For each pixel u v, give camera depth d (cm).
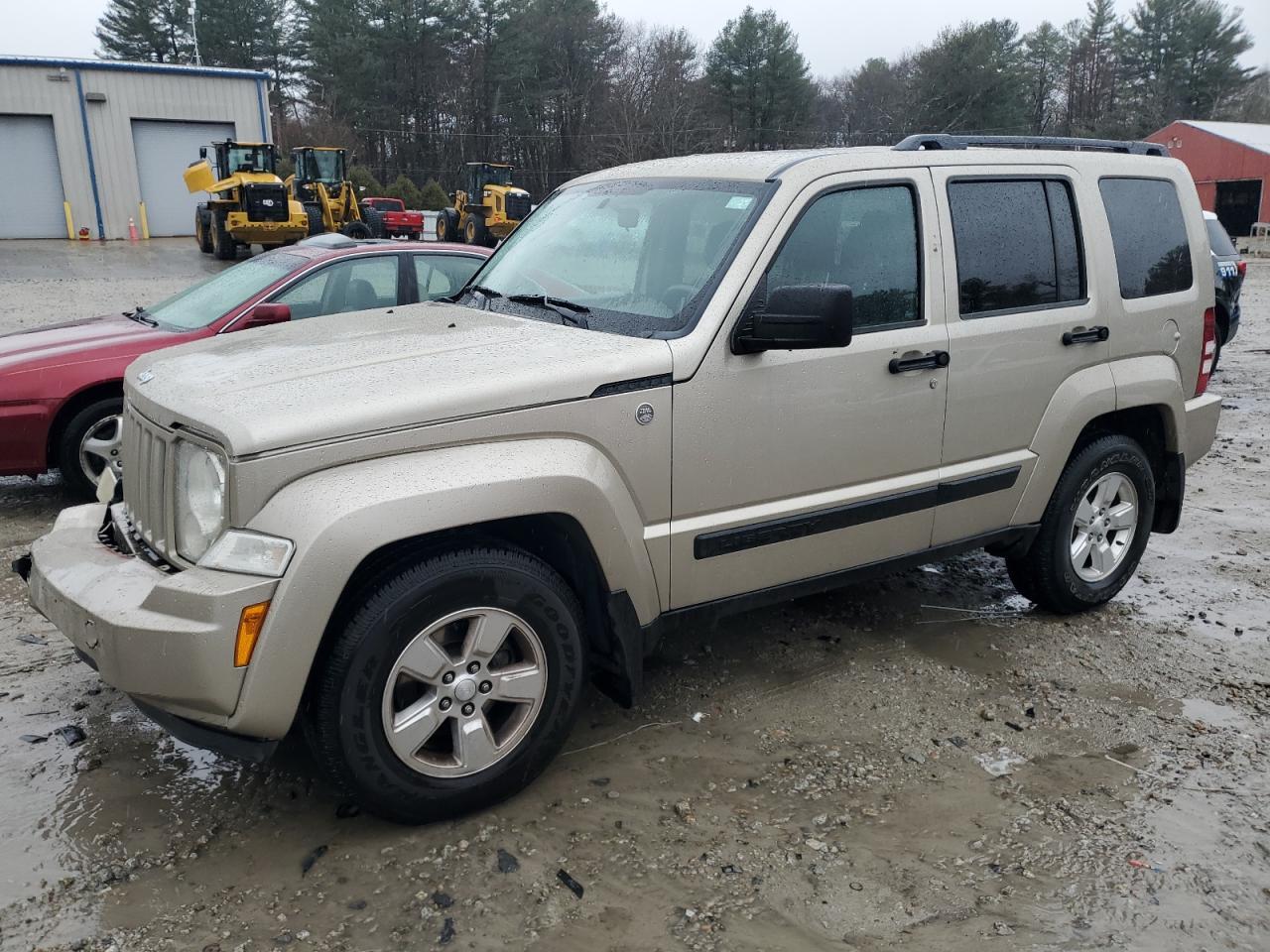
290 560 277
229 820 319
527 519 324
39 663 426
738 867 300
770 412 359
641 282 378
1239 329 1611
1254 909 287
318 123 6500
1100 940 273
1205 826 325
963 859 306
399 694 307
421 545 305
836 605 502
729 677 423
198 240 3050
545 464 310
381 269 706
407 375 312
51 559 329
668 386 336
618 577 333
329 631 295
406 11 6512
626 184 428
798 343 336
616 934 272
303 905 281
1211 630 484
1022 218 433
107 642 285
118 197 3547
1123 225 471
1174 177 502
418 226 3944
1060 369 444
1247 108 7919
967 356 409
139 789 335
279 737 287
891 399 389
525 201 3388
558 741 333
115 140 3503
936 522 418
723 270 352
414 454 297
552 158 6962
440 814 314
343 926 273
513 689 320
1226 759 367
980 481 424
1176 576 556
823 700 405
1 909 277
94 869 295
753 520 364
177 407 302
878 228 390
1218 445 860
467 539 312
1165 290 491
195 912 277
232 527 283
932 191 403
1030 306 433
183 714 287
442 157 6744
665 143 6625
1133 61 7831
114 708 390
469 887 289
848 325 327
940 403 404
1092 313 452
